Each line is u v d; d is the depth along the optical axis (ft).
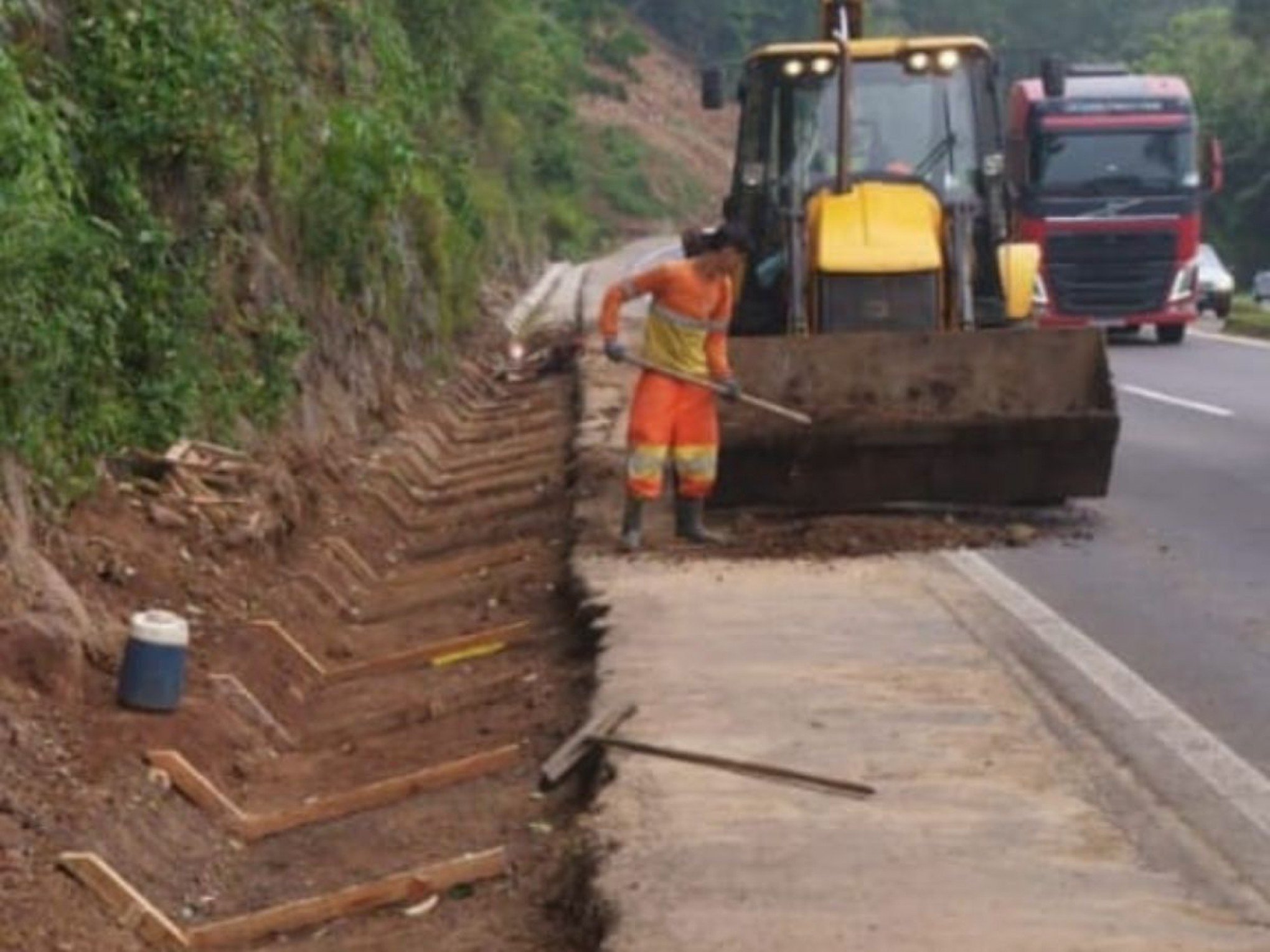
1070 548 62.80
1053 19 472.44
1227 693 45.11
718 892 32.58
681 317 62.64
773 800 37.24
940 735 41.16
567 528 70.13
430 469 92.27
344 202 89.15
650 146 384.47
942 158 78.38
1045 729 41.81
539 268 245.65
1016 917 31.35
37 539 49.83
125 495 57.41
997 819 36.01
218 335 70.08
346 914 35.83
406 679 52.85
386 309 104.68
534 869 36.11
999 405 67.41
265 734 47.24
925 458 66.39
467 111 199.00
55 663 43.62
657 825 35.83
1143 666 47.62
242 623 52.95
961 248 74.33
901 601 54.13
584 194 343.05
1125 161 151.74
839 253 72.59
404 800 41.96
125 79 59.67
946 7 456.04
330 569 63.57
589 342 138.51
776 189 78.13
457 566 67.26
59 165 48.93
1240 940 30.45
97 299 52.95
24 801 38.27
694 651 48.52
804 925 31.12
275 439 73.41
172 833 39.65
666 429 62.80
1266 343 159.84
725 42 444.55
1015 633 50.85
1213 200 326.65
